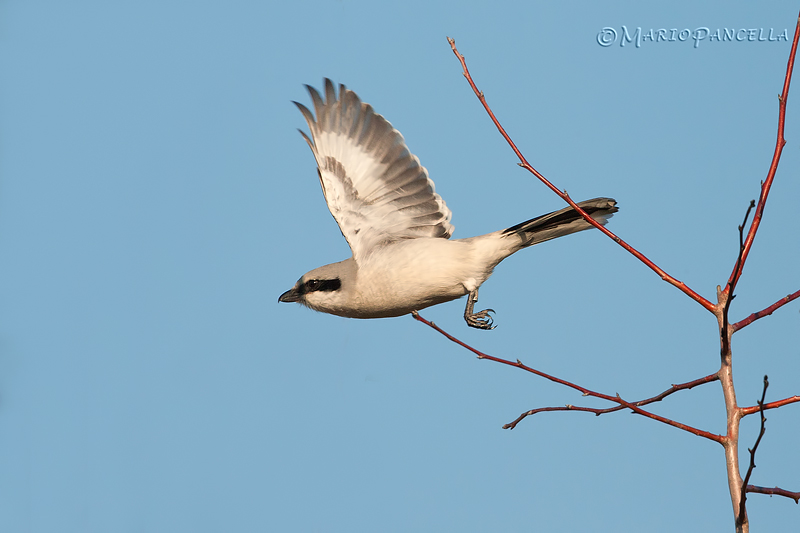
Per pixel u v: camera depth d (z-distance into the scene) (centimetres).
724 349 641
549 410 720
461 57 750
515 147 722
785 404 617
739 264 614
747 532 575
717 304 651
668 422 639
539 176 714
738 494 598
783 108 664
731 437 619
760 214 654
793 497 599
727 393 633
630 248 681
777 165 656
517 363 698
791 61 671
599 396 668
